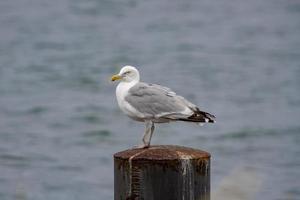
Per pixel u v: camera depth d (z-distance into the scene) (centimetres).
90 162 2195
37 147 2378
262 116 2814
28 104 3039
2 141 2466
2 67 3909
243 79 3550
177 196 715
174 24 5447
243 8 6309
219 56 4206
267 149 2373
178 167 712
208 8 6256
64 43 4659
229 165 2148
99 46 4553
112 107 2966
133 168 716
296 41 4756
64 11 5941
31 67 3900
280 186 1958
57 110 2934
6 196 1866
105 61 4047
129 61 4047
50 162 2202
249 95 3200
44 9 6041
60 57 4191
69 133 2581
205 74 3659
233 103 3066
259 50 4428
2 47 4553
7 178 2025
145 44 4631
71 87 3406
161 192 715
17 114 2873
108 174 2069
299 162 2200
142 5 6266
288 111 2914
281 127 2642
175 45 4600
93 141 2473
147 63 3994
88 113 2861
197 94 3225
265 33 5116
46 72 3766
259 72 3722
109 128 2633
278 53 4322
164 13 5919
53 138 2519
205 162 723
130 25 5384
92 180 2006
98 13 5856
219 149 2367
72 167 2142
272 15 5972
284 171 2098
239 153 2316
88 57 4178
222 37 4934
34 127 2670
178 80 3531
